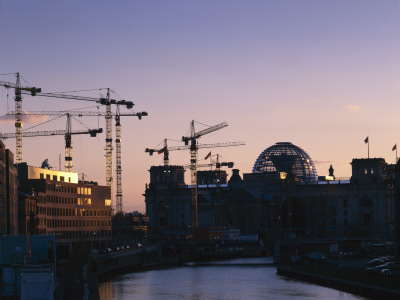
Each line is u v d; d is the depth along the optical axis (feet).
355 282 597.52
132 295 595.06
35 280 366.22
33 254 433.07
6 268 404.77
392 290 525.34
